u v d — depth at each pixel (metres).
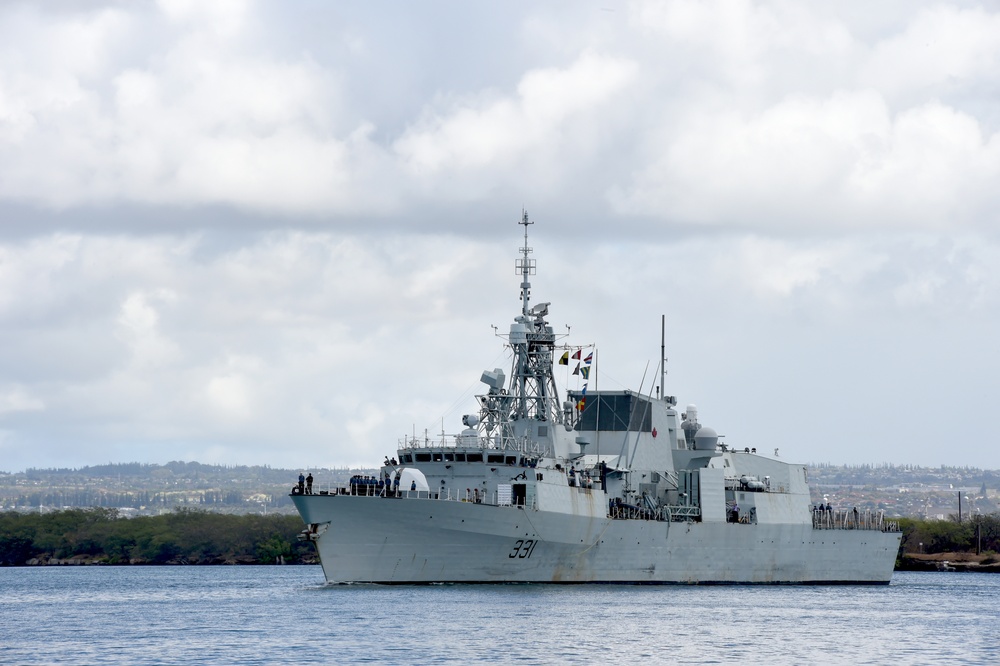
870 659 168.50
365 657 159.25
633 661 160.38
